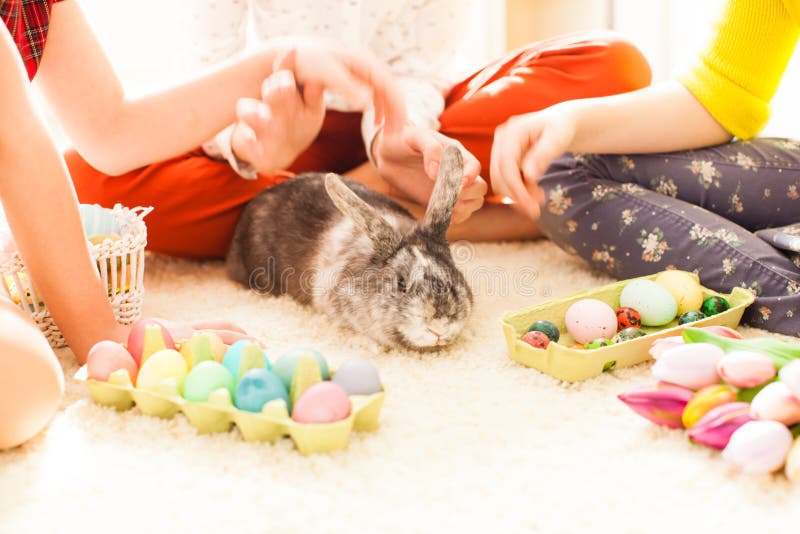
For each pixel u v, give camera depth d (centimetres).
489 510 95
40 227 112
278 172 162
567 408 110
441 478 99
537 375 117
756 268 125
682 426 105
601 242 140
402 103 124
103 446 104
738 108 135
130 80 217
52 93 130
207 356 111
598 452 103
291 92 117
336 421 101
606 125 133
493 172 127
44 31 124
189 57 154
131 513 95
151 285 150
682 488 97
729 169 135
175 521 94
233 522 93
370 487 98
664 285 128
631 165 140
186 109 131
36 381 102
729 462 100
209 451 103
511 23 235
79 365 118
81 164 147
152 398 107
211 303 142
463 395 113
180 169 151
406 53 161
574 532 92
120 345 112
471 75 163
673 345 109
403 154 140
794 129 168
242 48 157
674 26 207
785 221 137
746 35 132
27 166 110
